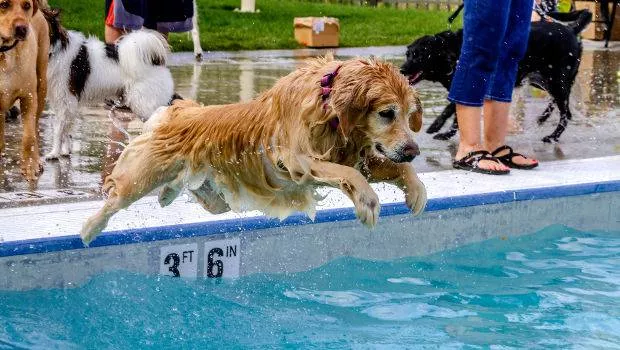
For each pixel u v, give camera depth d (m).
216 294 5.48
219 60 15.07
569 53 9.19
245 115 4.83
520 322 5.17
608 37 18.70
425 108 10.94
